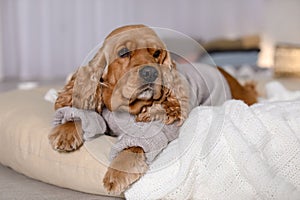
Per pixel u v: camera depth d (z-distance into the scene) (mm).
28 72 4758
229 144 1233
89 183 1329
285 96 2061
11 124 1577
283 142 1261
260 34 4605
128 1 4898
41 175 1450
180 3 4984
